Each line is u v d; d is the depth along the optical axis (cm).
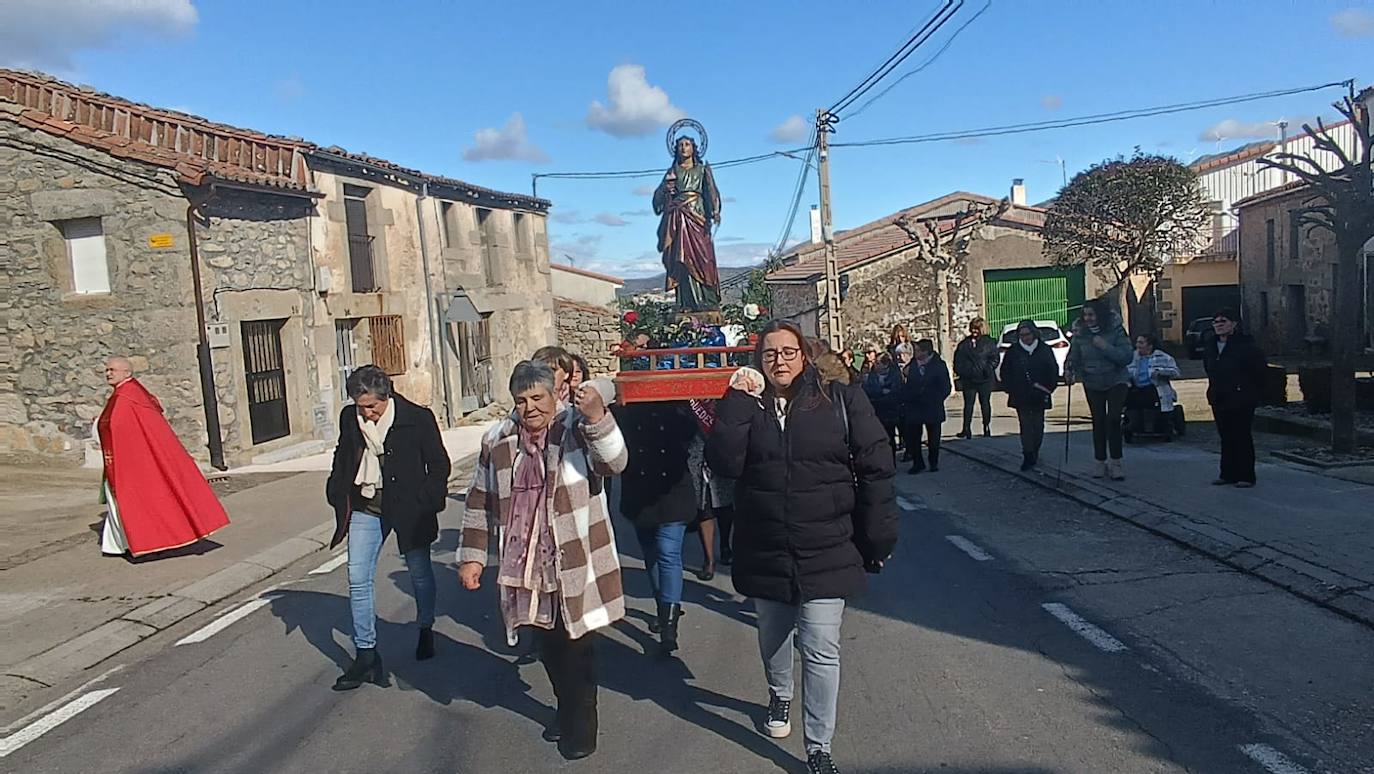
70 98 1461
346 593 808
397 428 580
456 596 786
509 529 463
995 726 475
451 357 2255
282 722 529
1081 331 1073
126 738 518
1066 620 629
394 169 1981
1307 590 640
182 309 1404
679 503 610
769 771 442
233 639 692
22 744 517
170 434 916
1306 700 481
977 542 866
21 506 1164
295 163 1677
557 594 452
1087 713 483
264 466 1495
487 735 499
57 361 1433
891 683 541
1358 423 1303
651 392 596
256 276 1554
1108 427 1068
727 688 553
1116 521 904
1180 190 2878
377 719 527
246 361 1563
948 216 3047
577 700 462
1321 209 1092
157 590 805
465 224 2367
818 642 425
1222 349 973
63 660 644
